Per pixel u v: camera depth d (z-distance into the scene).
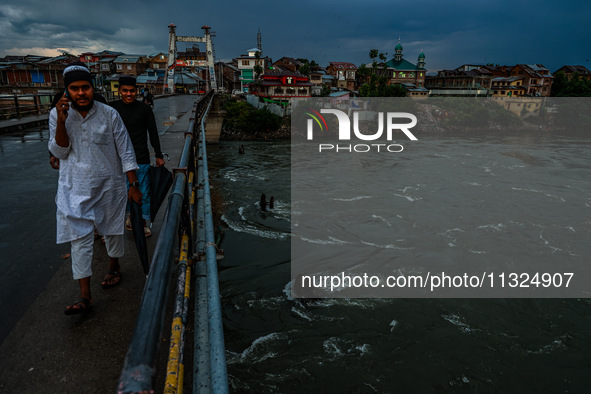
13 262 3.92
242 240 15.67
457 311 11.62
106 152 2.85
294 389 8.34
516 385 9.02
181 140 12.06
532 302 12.43
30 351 2.64
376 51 87.31
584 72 105.31
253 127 53.09
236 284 12.16
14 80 49.94
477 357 9.77
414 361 9.45
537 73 92.38
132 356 0.88
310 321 10.56
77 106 2.65
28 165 8.20
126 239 4.51
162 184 3.81
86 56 72.75
